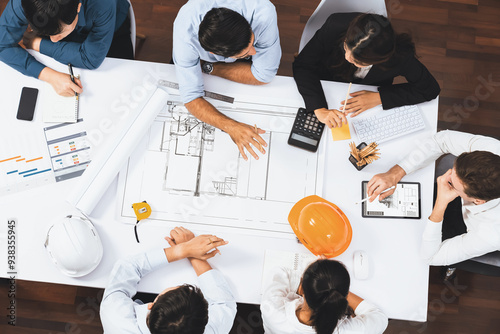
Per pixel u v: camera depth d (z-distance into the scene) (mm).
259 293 1523
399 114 1648
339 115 1596
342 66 1722
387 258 1559
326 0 1663
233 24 1228
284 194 1587
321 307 1283
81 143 1600
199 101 1604
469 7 2537
